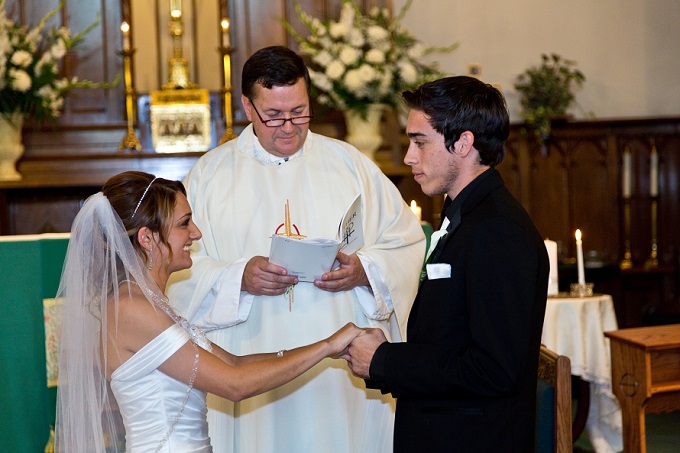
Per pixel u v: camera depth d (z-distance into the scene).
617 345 3.63
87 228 2.27
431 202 6.58
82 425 2.27
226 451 2.97
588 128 7.23
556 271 5.04
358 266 2.92
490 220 2.07
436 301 2.15
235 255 3.08
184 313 2.96
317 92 6.06
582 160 7.26
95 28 6.16
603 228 7.28
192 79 6.41
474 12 7.24
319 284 2.85
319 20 6.26
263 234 3.08
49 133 5.98
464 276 2.11
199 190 3.18
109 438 2.30
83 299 2.28
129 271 2.24
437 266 2.16
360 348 2.29
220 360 2.27
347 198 3.15
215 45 6.42
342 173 3.19
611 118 7.38
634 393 3.53
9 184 5.67
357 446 3.04
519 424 2.10
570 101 7.09
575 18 7.37
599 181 7.27
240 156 3.18
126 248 2.25
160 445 2.21
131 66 5.91
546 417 2.73
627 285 7.27
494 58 7.27
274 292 2.86
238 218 3.10
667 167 7.32
